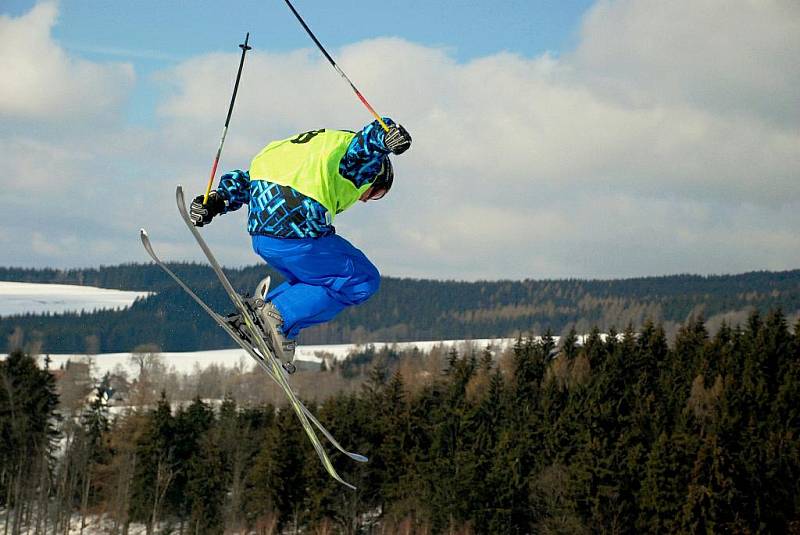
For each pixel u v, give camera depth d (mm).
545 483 117062
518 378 157875
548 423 128375
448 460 123188
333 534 123188
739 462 110125
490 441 128125
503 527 116688
